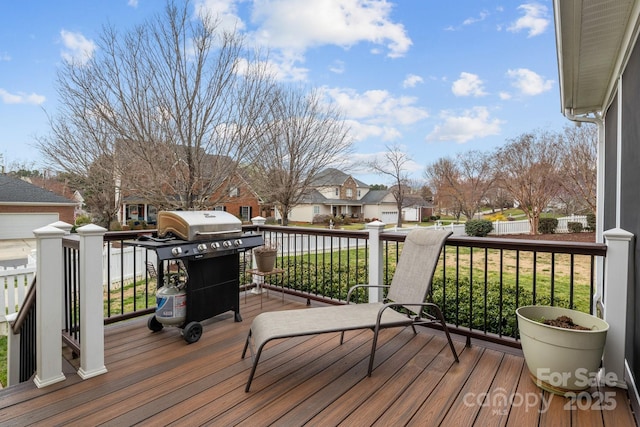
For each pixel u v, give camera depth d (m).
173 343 2.87
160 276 3.28
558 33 2.73
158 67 8.12
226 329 3.20
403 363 2.49
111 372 2.36
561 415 1.86
